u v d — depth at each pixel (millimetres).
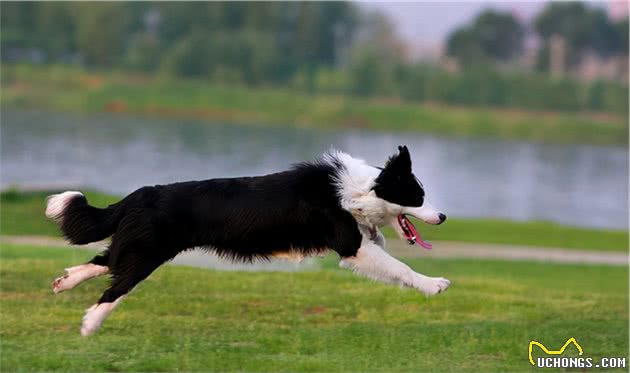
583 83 68688
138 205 7051
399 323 8555
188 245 7152
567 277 13297
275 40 78812
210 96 67375
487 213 27359
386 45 83438
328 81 71875
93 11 76438
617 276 13680
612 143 61531
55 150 36969
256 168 35250
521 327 8500
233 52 72875
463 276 12359
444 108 66750
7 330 7488
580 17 77750
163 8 80562
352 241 7270
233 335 7695
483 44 79125
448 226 18984
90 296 8766
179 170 33156
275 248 7277
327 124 63031
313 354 7305
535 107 67188
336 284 10141
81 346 7078
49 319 7859
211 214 7098
